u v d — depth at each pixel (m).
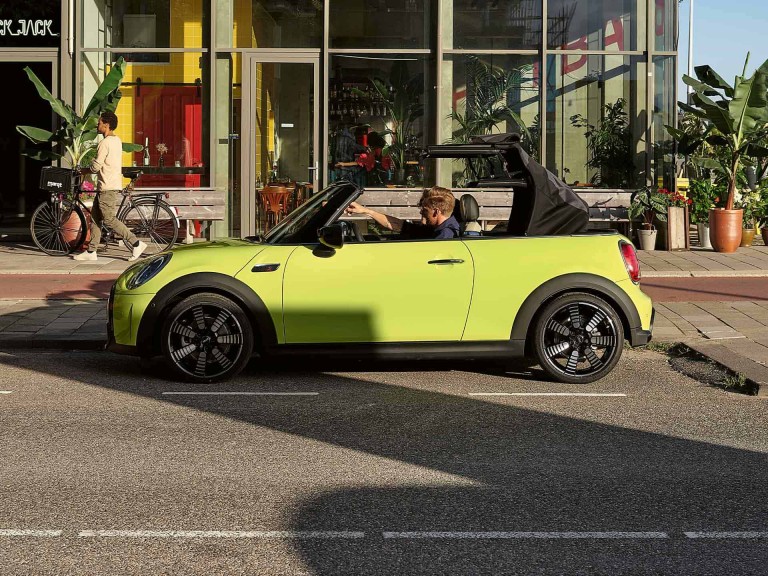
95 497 5.08
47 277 13.73
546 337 8.04
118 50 17.47
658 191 17.16
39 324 10.32
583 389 7.86
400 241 7.94
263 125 17.58
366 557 4.29
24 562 4.22
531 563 4.23
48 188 15.50
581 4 17.61
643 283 13.56
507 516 4.84
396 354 7.91
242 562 4.23
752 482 5.41
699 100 16.52
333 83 17.55
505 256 7.95
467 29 17.58
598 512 4.91
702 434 6.46
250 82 17.53
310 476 5.46
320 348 7.90
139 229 15.70
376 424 6.67
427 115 17.66
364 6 17.52
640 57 17.69
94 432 6.39
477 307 7.92
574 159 17.75
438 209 8.23
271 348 7.89
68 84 17.47
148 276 7.91
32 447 6.02
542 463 5.76
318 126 17.58
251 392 7.64
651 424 6.73
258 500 5.04
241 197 17.59
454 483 5.36
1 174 21.83
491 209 17.39
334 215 8.05
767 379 7.81
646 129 17.75
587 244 8.04
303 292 7.85
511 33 17.62
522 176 8.54
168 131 17.61
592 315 8.01
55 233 15.79
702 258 15.85
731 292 12.70
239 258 7.89
